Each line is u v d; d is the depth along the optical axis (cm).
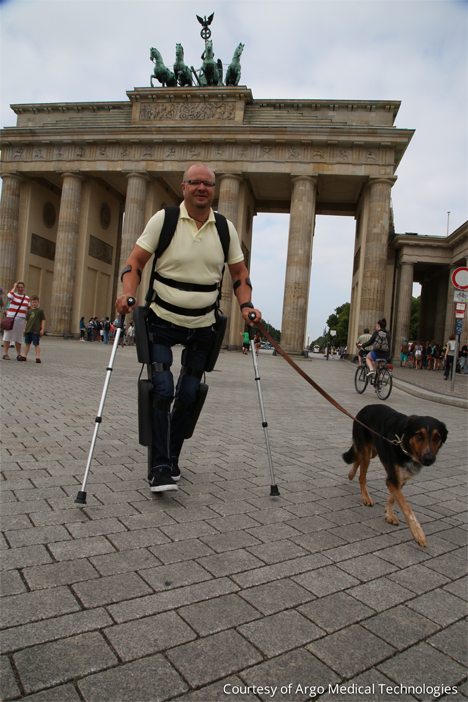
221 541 358
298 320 3962
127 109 4547
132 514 394
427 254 4753
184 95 4203
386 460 418
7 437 617
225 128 4025
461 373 3481
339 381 2036
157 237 436
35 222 4800
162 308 442
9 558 306
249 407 1083
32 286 4850
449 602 300
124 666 218
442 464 686
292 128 3934
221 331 475
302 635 252
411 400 1534
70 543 334
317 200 4884
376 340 1515
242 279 491
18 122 4747
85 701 197
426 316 5788
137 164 4259
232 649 236
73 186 4409
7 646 225
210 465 568
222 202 4091
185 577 301
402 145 3900
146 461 550
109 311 5150
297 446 713
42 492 427
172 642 237
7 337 1656
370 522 429
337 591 302
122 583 288
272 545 359
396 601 296
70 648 227
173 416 479
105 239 4991
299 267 3966
